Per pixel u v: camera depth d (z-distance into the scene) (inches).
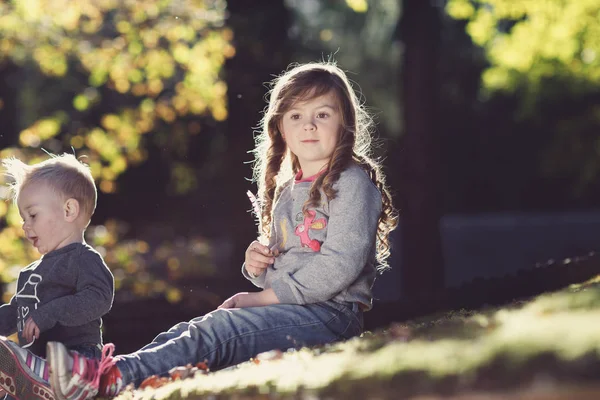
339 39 1027.9
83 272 152.8
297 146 162.2
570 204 1333.7
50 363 126.5
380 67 1053.2
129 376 135.8
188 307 445.4
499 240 970.1
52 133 459.8
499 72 733.3
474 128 1283.2
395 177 717.9
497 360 71.7
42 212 156.8
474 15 623.2
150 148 753.0
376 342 112.2
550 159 928.9
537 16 608.7
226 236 791.7
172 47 481.4
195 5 484.7
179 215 841.5
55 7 453.1
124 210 860.6
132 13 476.7
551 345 70.0
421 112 577.3
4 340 133.6
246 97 506.3
